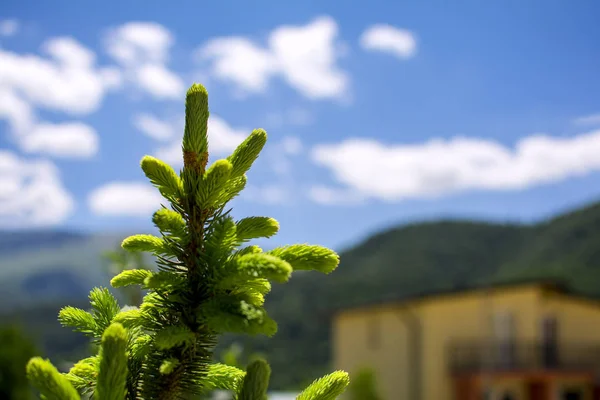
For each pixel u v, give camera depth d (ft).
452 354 83.05
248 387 5.02
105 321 5.96
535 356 79.20
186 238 5.51
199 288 5.49
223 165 5.49
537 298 79.71
